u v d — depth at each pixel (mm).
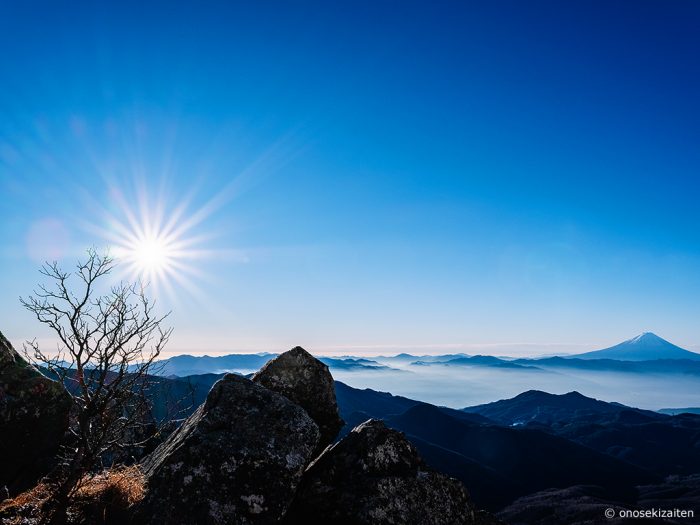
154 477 8523
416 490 9992
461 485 10766
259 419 9555
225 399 9797
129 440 12422
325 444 12211
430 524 9625
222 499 8289
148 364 9445
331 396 12453
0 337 9906
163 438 13359
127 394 9297
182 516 8016
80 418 8852
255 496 8477
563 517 114812
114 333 9008
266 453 8961
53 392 9820
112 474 9578
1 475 9141
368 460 10312
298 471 8984
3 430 9039
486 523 10773
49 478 9930
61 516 8023
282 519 9664
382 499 9633
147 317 9406
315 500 9883
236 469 8633
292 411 9875
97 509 8352
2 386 9195
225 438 9047
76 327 8828
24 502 8797
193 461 8594
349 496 9734
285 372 12266
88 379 9273
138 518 8031
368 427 11062
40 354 9273
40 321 8648
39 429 9547
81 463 8492
